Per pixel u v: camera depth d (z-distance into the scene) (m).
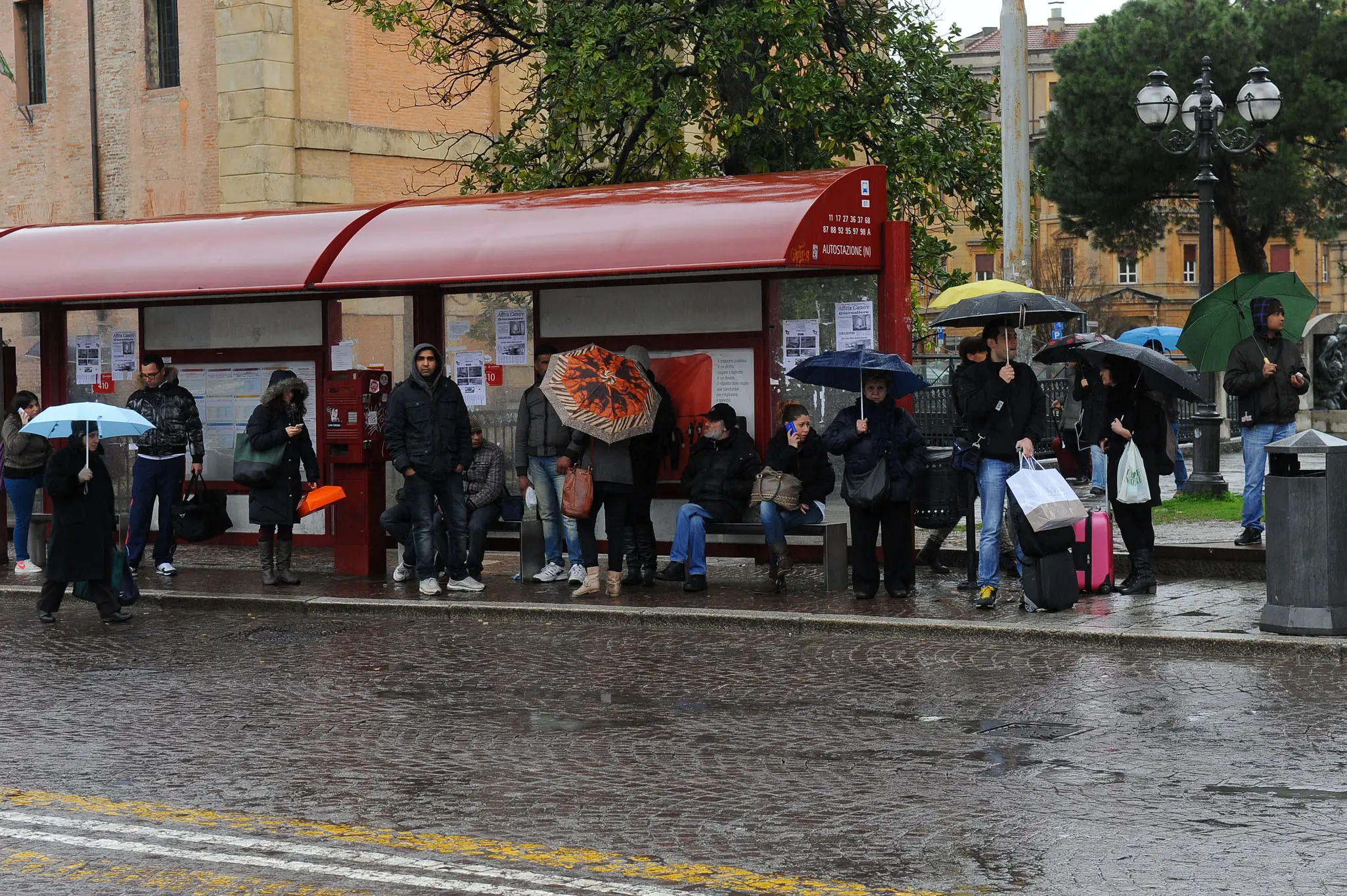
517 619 11.80
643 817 6.41
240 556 15.79
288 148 22.94
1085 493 18.20
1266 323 12.76
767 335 13.27
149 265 14.68
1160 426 11.76
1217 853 5.75
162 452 14.14
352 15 23.83
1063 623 10.45
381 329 15.82
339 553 14.05
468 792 6.87
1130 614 10.84
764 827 6.22
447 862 5.79
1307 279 80.75
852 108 20.33
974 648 10.12
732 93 20.62
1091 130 44.75
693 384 13.59
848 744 7.62
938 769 7.08
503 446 14.61
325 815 6.52
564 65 19.16
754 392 13.34
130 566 14.19
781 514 12.33
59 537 11.88
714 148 23.55
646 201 12.86
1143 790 6.64
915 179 20.56
